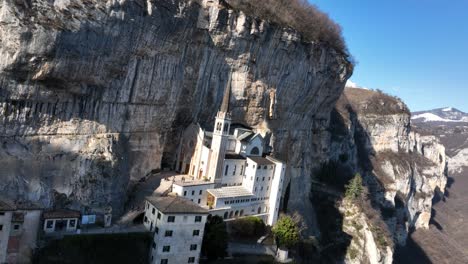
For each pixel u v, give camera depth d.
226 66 93.31
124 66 70.44
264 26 93.25
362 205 136.88
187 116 92.38
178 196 75.56
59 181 63.66
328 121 146.62
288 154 120.19
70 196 64.81
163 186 81.06
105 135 71.06
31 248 56.94
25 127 60.19
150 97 78.06
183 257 68.06
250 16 90.94
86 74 64.06
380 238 131.38
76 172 65.75
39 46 56.19
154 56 75.88
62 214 60.84
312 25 110.62
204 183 84.81
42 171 61.78
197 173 90.75
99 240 61.88
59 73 60.22
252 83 98.31
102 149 69.31
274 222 99.88
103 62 65.81
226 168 91.38
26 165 60.06
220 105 96.19
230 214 88.69
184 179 86.06
